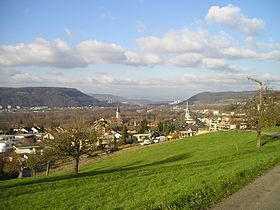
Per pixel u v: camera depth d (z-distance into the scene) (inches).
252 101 1397.6
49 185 863.1
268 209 358.0
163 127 5595.5
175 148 1975.9
